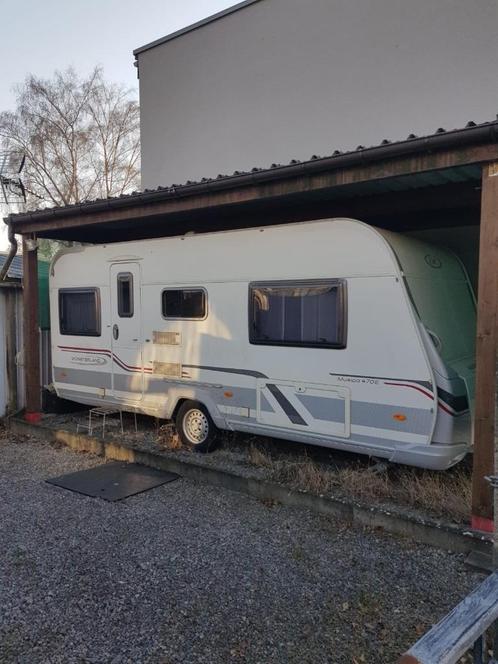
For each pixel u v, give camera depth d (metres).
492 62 6.09
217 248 5.33
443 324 4.42
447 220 5.80
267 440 5.87
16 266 9.05
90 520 4.14
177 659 2.52
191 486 4.91
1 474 5.32
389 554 3.56
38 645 2.63
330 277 4.57
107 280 6.30
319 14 7.46
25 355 7.01
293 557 3.53
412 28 6.64
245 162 8.40
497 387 2.16
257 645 2.62
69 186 24.52
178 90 9.24
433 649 1.48
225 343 5.30
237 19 8.39
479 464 3.54
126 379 6.21
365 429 4.43
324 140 7.49
